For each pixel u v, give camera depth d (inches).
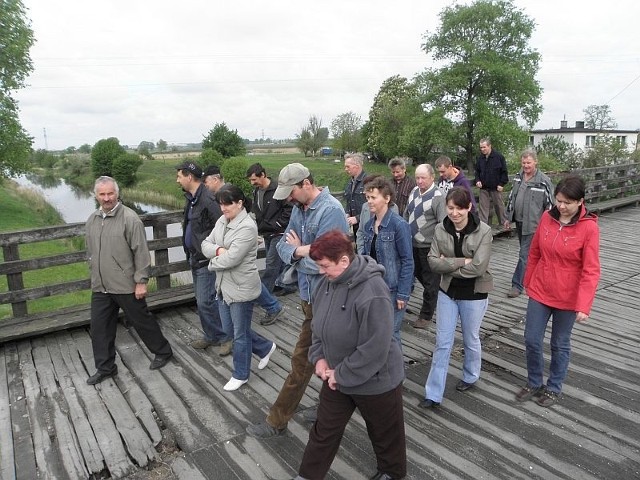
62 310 184.7
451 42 1267.2
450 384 139.9
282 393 112.0
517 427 118.3
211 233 137.3
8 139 1043.9
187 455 107.6
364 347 78.5
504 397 132.5
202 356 158.9
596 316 194.5
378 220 127.3
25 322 174.4
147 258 141.6
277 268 215.8
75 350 164.1
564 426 118.6
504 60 1250.0
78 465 104.8
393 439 90.0
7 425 121.2
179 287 208.7
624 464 104.6
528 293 127.6
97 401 131.0
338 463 104.2
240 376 135.9
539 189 208.1
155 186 1608.0
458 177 205.6
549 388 129.0
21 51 1013.2
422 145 1353.3
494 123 1156.5
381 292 79.4
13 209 936.3
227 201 125.9
